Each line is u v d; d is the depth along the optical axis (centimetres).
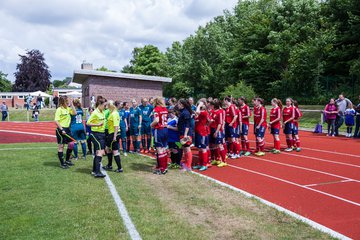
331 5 3425
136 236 478
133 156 1198
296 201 691
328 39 3052
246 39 4334
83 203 618
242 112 1252
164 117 912
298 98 3294
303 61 3091
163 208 607
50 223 520
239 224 541
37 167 941
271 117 1285
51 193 676
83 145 1126
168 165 1044
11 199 636
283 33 3453
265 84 4028
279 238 491
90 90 2989
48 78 7975
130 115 1291
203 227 525
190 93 5069
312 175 917
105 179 819
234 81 4481
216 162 1075
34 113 3406
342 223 568
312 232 513
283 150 1353
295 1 3716
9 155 1159
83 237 471
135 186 758
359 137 1703
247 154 1241
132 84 3138
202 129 997
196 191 725
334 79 3127
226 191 730
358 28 3027
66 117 973
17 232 485
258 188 793
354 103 2644
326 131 1994
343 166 1030
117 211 580
